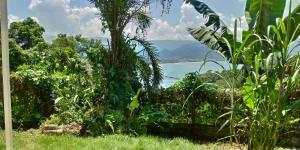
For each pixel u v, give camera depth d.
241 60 4.96
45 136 7.09
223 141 7.65
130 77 8.86
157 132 8.48
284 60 4.02
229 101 7.97
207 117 8.30
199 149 6.61
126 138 6.84
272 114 4.13
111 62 9.04
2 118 8.03
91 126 7.59
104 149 6.09
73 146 6.38
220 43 6.89
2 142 6.45
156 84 8.92
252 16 6.50
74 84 8.52
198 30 7.38
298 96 6.81
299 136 7.00
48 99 8.94
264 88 4.15
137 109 8.45
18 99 8.77
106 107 8.03
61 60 9.75
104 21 9.14
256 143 4.27
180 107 8.51
